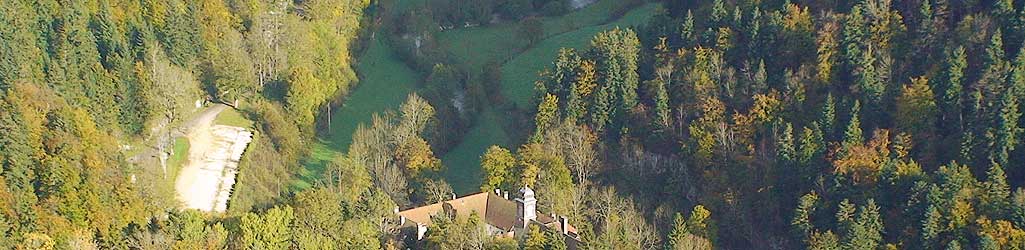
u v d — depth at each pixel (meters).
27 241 197.38
